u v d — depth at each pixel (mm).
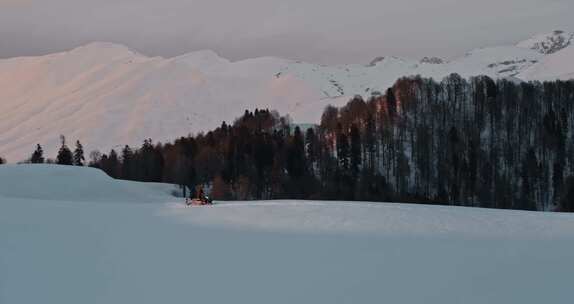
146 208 44875
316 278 21422
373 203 45938
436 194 100250
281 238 29906
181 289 20203
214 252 26266
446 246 27328
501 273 21938
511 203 100375
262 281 21109
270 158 103812
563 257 24750
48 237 29891
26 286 20562
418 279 21141
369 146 114312
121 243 28531
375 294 19328
